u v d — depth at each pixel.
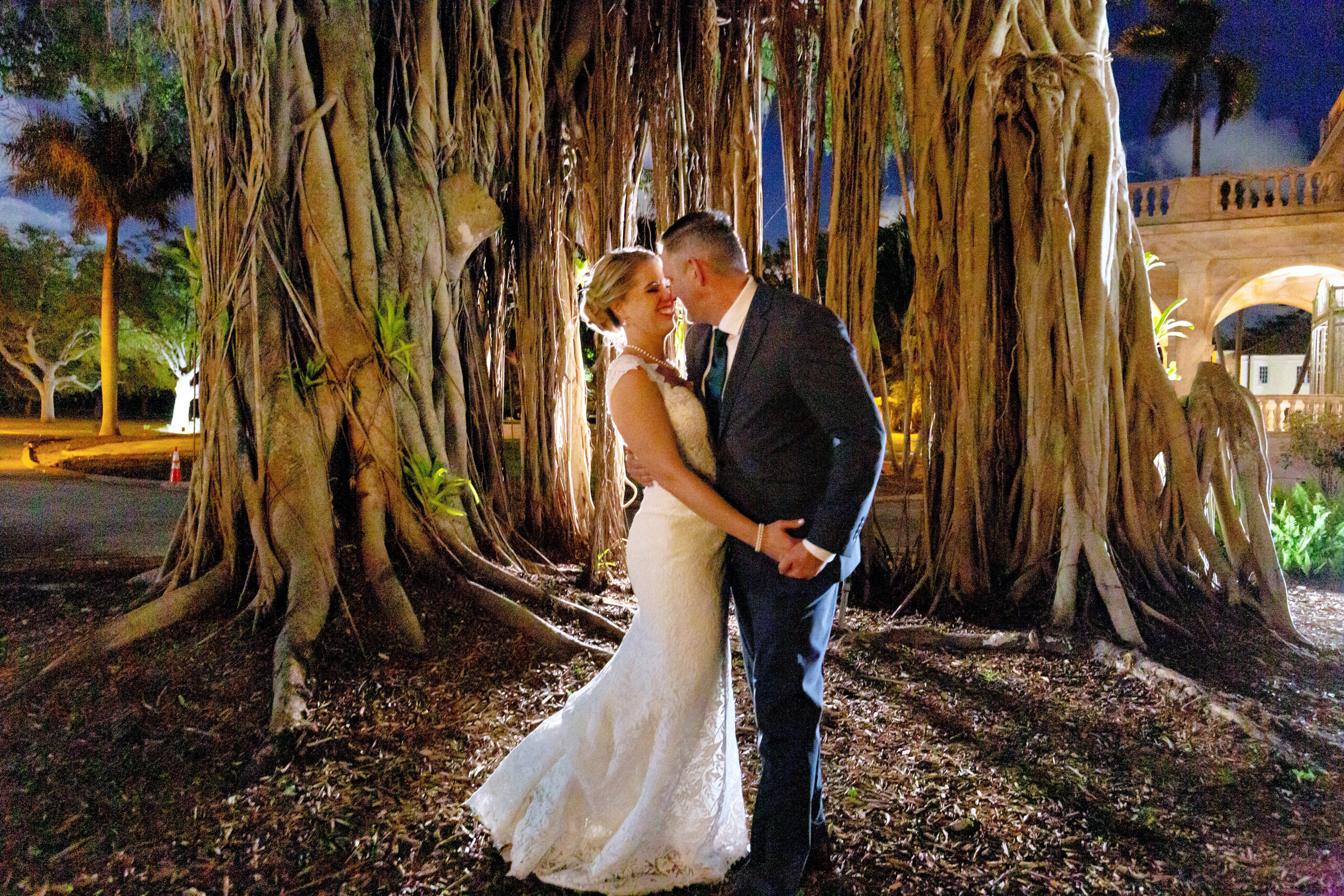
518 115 5.00
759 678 1.85
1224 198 13.97
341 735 2.64
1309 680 3.29
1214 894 1.88
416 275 4.19
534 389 5.33
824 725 2.85
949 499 4.32
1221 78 16.67
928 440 4.47
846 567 1.81
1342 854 2.04
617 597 4.45
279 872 1.98
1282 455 10.77
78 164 19.69
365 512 3.70
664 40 5.00
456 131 4.60
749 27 5.08
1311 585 5.36
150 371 38.41
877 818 2.21
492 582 3.89
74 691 2.87
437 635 3.42
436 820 2.21
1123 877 1.95
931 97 4.29
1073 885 1.92
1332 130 15.79
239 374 3.65
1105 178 4.00
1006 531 4.30
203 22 3.65
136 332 35.03
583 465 5.67
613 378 1.90
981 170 4.13
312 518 3.47
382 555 3.62
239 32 3.57
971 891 1.90
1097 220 3.98
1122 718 2.90
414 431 3.97
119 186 20.58
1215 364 4.20
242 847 2.08
